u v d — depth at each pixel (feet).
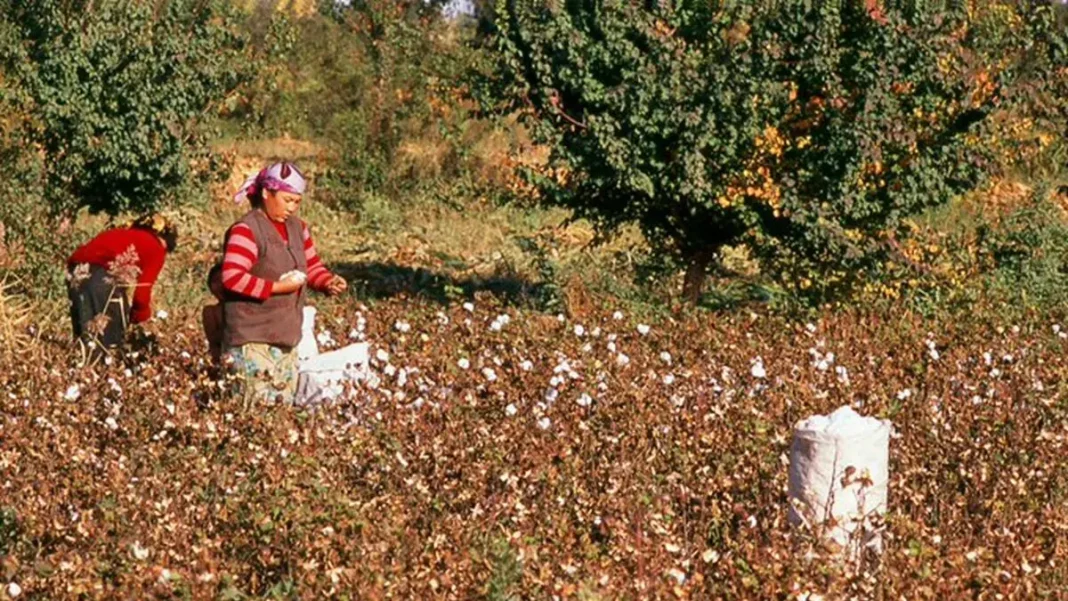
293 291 52.49
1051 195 127.03
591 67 77.71
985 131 78.18
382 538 36.17
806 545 36.65
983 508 42.88
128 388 52.24
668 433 48.32
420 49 154.81
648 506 40.96
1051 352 67.72
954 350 65.05
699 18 77.36
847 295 80.43
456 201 138.92
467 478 42.73
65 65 88.94
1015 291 87.20
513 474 42.98
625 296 84.94
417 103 149.48
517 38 79.36
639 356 62.18
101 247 63.41
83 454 43.01
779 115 77.20
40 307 78.59
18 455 43.57
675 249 85.92
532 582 33.73
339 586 33.06
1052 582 37.35
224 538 37.22
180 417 46.98
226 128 169.89
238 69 97.30
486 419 51.34
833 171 76.95
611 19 76.89
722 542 40.19
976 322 75.41
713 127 76.13
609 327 67.67
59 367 56.13
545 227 119.14
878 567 36.55
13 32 88.99
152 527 37.06
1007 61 78.95
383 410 50.55
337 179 142.92
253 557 36.24
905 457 46.93
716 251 84.58
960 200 122.83
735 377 58.49
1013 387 57.88
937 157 78.13
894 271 80.38
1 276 80.28
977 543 39.60
